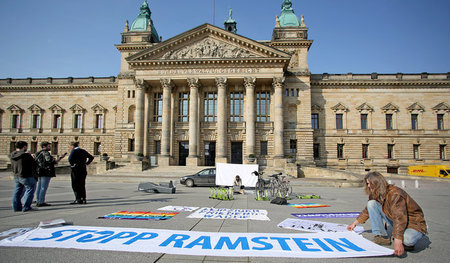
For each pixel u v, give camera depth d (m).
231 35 53.34
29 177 11.22
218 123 52.25
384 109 64.31
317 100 64.88
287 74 59.03
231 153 55.94
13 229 7.80
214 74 53.56
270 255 6.00
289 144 57.31
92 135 68.31
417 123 64.44
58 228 7.89
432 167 54.66
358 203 16.19
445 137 63.62
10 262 5.37
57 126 70.62
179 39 54.19
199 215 10.77
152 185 20.92
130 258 5.72
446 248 6.96
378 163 62.78
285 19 64.12
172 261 5.61
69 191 21.30
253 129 52.00
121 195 18.34
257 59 52.38
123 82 60.53
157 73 54.28
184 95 57.88
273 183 19.03
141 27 64.38
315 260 5.83
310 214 11.62
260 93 57.31
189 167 49.00
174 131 56.06
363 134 63.75
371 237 7.86
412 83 64.50
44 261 5.46
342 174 42.47
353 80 64.69
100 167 47.09
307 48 60.59
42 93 71.56
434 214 12.77
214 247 6.46
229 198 17.69
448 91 64.81
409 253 6.51
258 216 10.84
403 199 6.52
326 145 63.38
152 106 57.59
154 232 7.65
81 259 5.61
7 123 71.75
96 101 69.69
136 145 53.09
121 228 8.00
